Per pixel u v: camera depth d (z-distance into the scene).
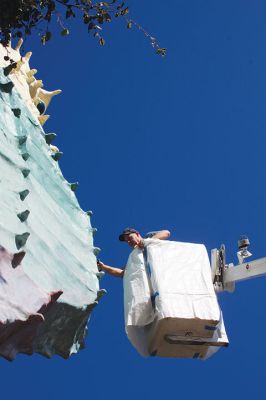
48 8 10.28
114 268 12.17
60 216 9.99
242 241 12.31
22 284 7.76
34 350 8.54
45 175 10.28
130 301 11.41
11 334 7.57
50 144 11.34
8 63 11.91
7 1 9.96
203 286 11.47
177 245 11.80
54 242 9.23
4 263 7.68
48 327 8.57
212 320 11.16
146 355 11.48
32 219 8.95
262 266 11.82
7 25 10.21
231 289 12.22
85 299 9.07
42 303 7.76
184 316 11.07
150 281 11.52
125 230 12.01
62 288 8.70
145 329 11.53
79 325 9.09
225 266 12.33
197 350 11.50
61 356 9.12
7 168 9.09
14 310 7.42
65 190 10.70
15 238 8.20
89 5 10.52
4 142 9.46
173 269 11.52
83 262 9.71
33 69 12.62
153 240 11.80
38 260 8.54
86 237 10.36
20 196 8.87
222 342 11.34
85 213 10.86
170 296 11.20
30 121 10.88
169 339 11.13
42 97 12.84
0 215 8.22
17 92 11.06
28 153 9.73
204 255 11.81
